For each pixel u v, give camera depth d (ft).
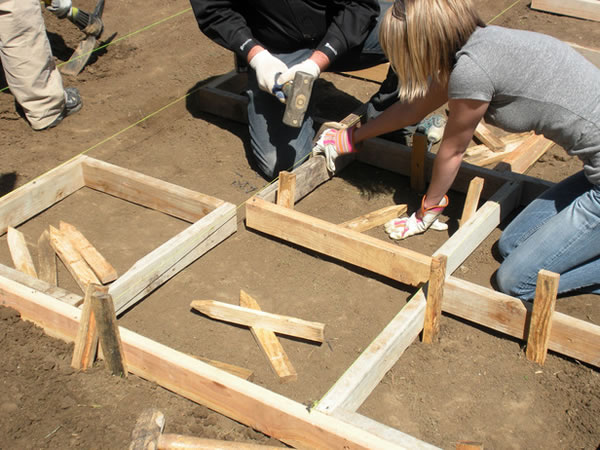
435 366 9.32
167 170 13.94
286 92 11.66
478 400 8.79
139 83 17.47
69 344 9.25
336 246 11.00
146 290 10.29
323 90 17.33
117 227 12.16
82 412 8.25
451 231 12.25
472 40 9.10
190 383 8.31
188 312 10.27
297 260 11.50
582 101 9.04
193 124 15.81
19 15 13.78
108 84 17.42
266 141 13.24
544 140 14.53
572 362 9.36
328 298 10.63
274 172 13.44
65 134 15.20
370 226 12.17
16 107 16.06
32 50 14.25
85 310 8.50
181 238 10.76
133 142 14.97
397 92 13.29
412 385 9.01
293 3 12.24
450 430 8.36
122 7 21.71
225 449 7.22
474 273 11.21
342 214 12.73
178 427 8.12
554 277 8.52
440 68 9.46
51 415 8.17
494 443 8.18
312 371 9.22
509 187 12.20
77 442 7.84
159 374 8.57
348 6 12.26
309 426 7.52
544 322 8.95
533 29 21.24
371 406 8.66
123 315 10.14
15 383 8.58
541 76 9.03
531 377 9.15
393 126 12.25
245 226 12.33
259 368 9.25
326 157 13.16
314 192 13.42
